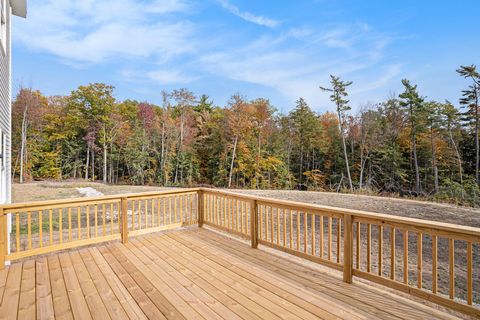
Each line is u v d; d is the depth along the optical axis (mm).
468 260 2080
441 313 2281
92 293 2684
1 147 4684
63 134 26219
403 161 23969
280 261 3574
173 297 2588
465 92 21953
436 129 22719
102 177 28094
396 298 2561
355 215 2822
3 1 4840
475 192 16891
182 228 5457
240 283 2898
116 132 27281
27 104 23391
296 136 28453
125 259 3646
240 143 25312
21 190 15484
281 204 3695
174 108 27547
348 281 2898
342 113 26406
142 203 10844
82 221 7875
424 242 6680
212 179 26797
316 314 2268
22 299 2568
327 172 27984
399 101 23938
